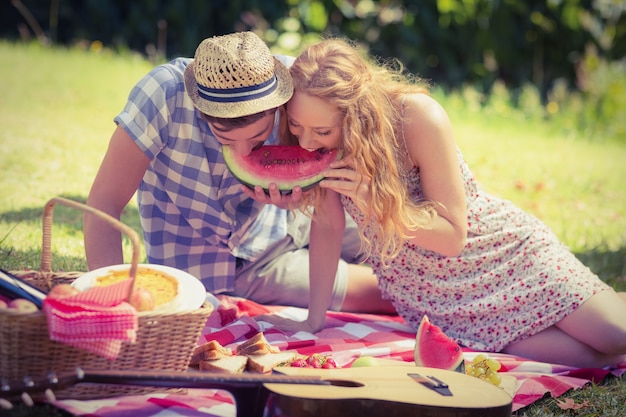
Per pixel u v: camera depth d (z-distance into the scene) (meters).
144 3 10.41
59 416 2.84
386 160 3.49
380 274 4.02
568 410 3.34
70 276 3.24
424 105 3.66
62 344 2.80
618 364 3.87
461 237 3.72
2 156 6.32
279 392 2.71
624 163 8.86
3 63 9.01
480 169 7.66
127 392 3.02
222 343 3.65
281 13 10.51
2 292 2.84
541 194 7.14
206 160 3.86
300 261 4.32
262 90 3.25
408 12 10.88
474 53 11.16
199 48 3.32
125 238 5.10
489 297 3.88
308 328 3.92
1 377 2.76
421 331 3.45
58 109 7.84
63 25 10.57
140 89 3.69
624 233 6.20
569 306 3.77
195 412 2.92
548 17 11.40
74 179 6.05
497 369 3.36
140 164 3.68
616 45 11.76
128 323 2.76
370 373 3.02
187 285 3.13
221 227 4.04
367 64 3.55
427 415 2.74
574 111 10.91
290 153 3.64
